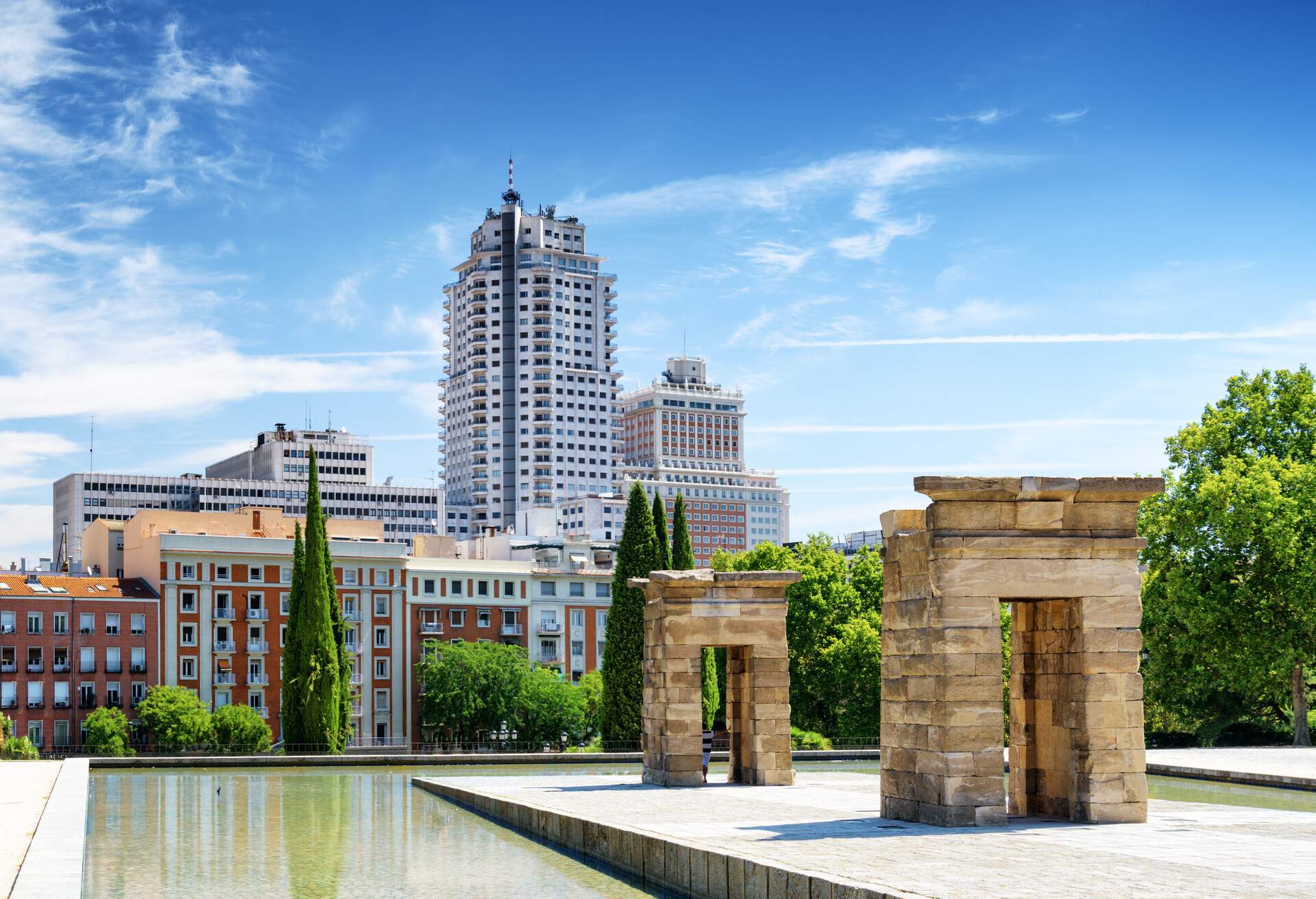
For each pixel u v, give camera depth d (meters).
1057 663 30.59
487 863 29.92
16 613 120.12
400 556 137.38
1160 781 48.19
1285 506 67.94
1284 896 18.36
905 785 30.11
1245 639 68.94
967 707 28.69
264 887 26.69
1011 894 18.62
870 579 101.56
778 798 38.00
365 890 26.34
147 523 131.88
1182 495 73.44
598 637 147.75
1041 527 29.58
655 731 45.69
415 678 136.75
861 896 19.20
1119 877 20.22
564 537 167.25
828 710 97.38
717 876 23.73
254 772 60.69
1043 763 31.05
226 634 129.38
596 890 26.22
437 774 57.44
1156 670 73.94
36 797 39.38
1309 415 74.00
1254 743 76.62
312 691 94.94
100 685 123.06
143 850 32.16
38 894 20.73
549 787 44.34
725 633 44.84
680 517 83.38
